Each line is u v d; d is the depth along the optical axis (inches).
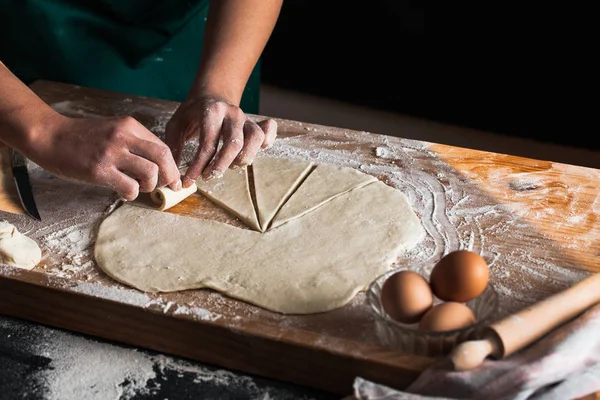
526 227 59.2
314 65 152.5
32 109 56.4
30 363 46.5
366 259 54.8
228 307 51.1
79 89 81.4
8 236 55.3
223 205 62.4
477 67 140.6
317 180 65.2
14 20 81.3
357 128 143.3
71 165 54.7
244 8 72.5
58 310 48.8
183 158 69.1
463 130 142.6
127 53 85.9
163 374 45.8
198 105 64.7
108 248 56.8
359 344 43.0
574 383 39.8
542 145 138.0
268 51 154.8
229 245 57.1
